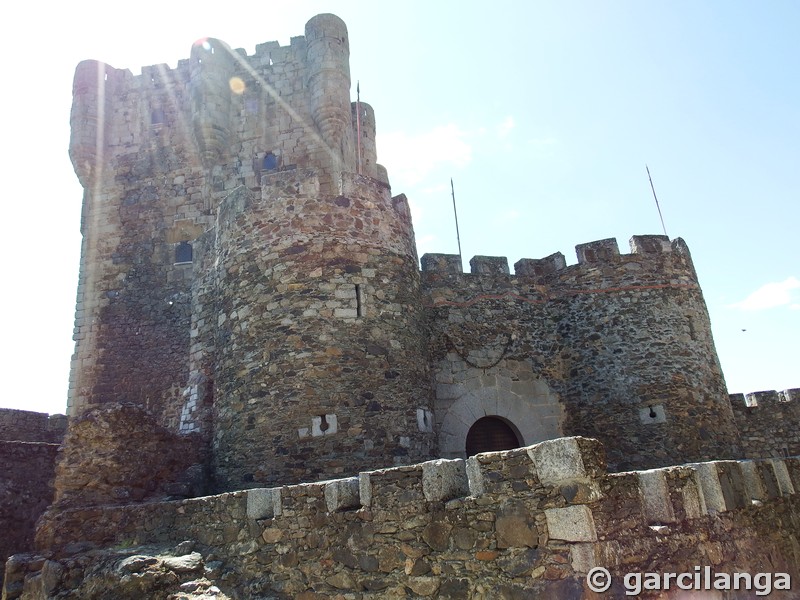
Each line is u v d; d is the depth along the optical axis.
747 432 17.09
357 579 6.30
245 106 18.33
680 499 6.00
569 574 4.96
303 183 11.45
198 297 14.18
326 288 10.73
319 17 18.23
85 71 18.83
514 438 14.13
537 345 14.69
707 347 14.33
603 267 14.78
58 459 9.45
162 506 8.56
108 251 17.56
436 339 13.92
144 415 10.22
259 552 7.17
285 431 9.86
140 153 18.42
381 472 6.44
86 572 7.48
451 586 5.65
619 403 13.64
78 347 16.70
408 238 12.24
